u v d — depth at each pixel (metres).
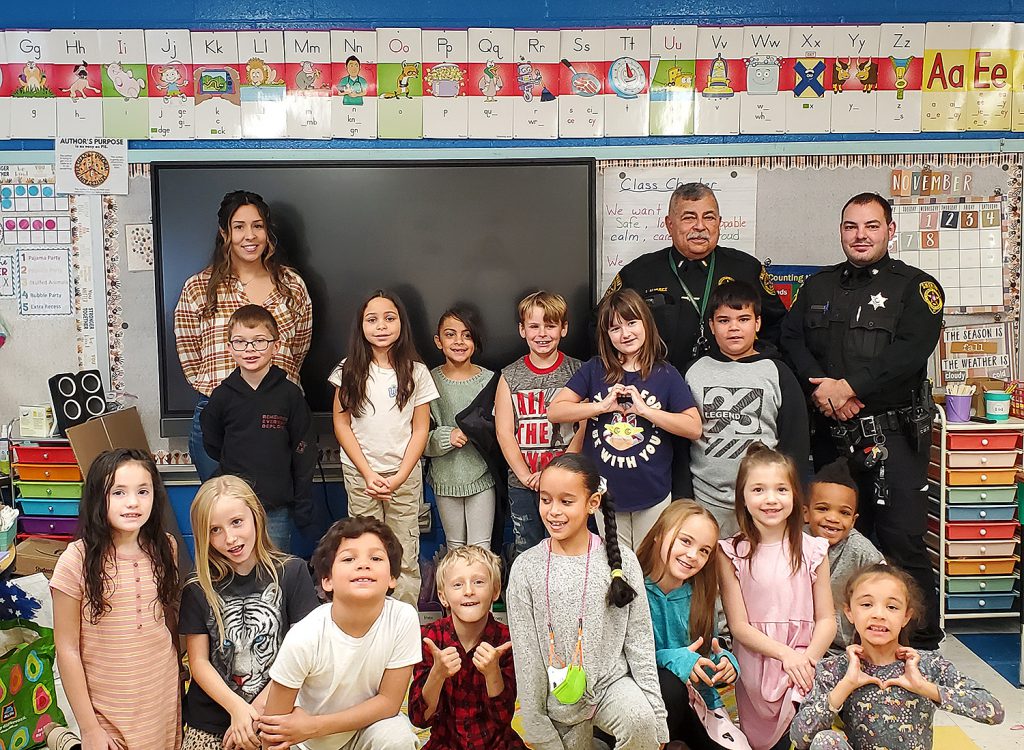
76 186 3.63
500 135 3.61
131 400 3.68
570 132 3.61
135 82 3.60
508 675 2.33
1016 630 3.40
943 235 3.66
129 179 3.63
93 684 2.29
